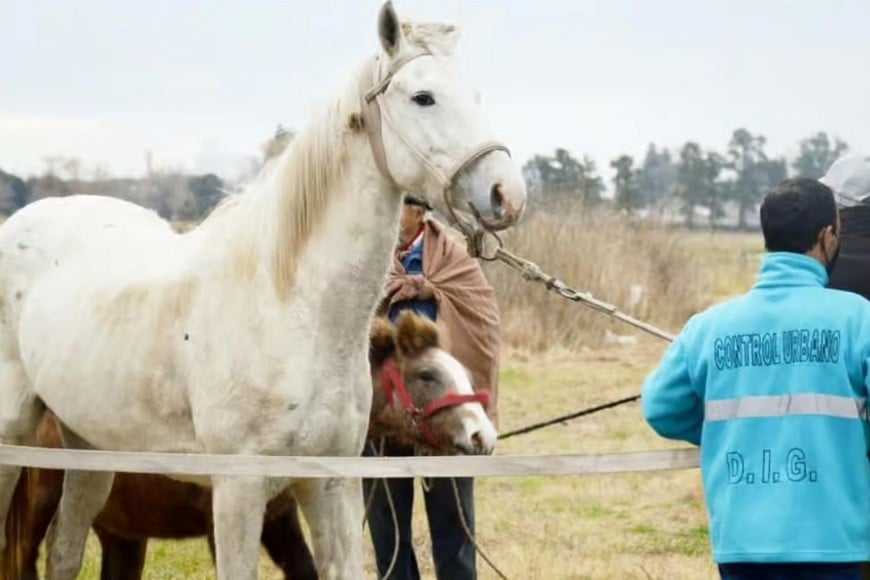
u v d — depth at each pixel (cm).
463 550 712
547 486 1290
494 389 725
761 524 462
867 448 486
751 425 469
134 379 621
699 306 2583
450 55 569
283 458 552
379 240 577
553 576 957
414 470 538
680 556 1023
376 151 569
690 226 6266
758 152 7188
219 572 583
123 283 641
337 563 603
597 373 2003
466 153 547
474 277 725
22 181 2853
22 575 730
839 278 610
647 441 1499
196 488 746
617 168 4641
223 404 583
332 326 578
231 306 588
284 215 583
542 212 2509
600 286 2377
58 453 579
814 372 464
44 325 671
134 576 812
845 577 460
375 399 663
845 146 7256
